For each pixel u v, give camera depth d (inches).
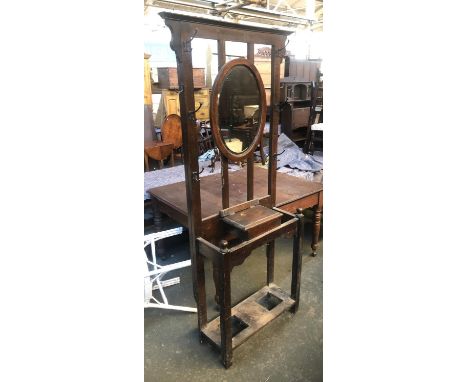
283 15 177.5
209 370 60.4
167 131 163.5
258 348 65.1
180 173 124.0
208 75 211.8
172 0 152.4
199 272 61.6
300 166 139.3
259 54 204.7
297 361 62.2
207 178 96.2
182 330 69.8
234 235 60.7
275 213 63.1
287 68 204.1
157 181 114.2
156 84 207.2
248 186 65.9
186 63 48.2
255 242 57.6
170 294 82.2
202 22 48.1
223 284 54.5
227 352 59.4
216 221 61.1
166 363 61.9
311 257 97.9
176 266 72.7
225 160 59.0
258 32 55.9
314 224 94.7
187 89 49.5
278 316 70.4
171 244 103.7
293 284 72.2
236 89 56.0
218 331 65.7
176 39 46.3
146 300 72.1
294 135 192.1
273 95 62.8
